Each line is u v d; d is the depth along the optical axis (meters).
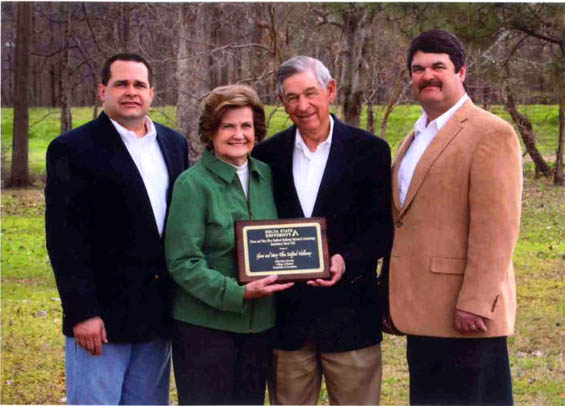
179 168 3.59
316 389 3.69
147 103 3.46
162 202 3.48
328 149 3.55
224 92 3.32
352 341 3.55
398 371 5.94
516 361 6.02
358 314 3.57
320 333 3.52
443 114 3.44
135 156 3.44
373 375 3.65
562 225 9.59
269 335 3.48
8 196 14.21
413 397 3.56
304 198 3.54
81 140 3.38
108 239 3.39
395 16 7.74
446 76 3.37
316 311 3.53
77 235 3.34
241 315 3.36
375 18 8.80
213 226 3.31
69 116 16.75
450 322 3.38
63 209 3.32
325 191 3.49
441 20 7.08
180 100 11.17
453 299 3.36
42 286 8.49
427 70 3.38
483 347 3.39
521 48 7.80
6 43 19.38
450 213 3.35
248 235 3.34
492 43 7.09
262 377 3.45
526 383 5.57
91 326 3.34
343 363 3.56
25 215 12.59
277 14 10.00
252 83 9.56
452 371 3.43
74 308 3.32
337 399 3.62
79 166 3.33
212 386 3.33
